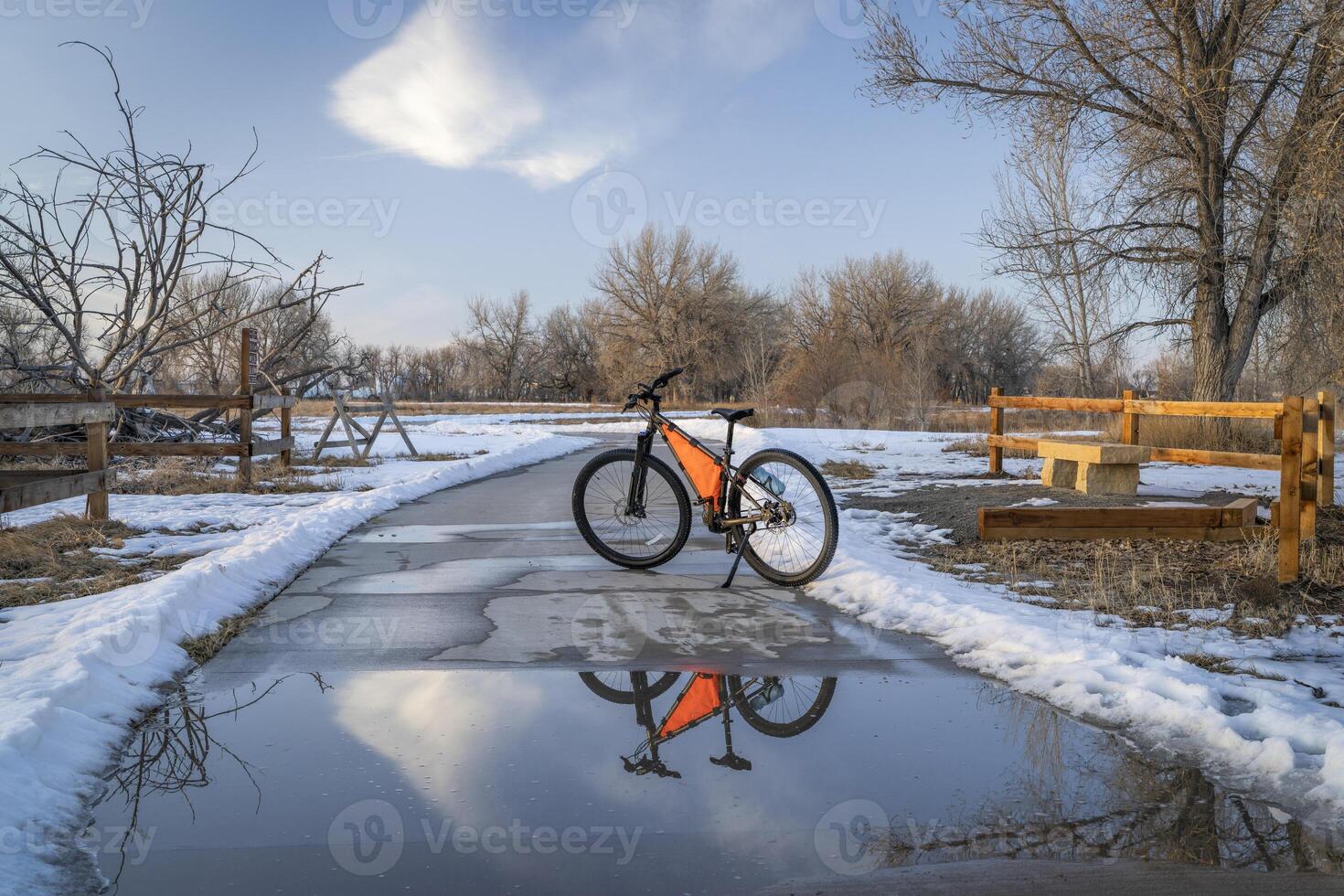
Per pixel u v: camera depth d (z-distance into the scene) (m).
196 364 24.84
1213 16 15.68
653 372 61.22
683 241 60.69
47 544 6.76
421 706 3.63
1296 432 5.54
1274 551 6.22
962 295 62.47
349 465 15.44
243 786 2.86
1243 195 15.62
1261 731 3.22
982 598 5.36
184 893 2.21
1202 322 16.31
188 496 10.56
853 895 2.20
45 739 3.03
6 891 2.19
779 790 2.82
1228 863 2.37
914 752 3.15
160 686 3.89
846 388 32.31
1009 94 16.95
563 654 4.39
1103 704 3.57
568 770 2.98
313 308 14.35
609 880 2.27
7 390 14.83
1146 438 16.27
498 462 16.05
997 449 12.46
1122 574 6.00
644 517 6.55
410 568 6.56
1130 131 16.25
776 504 5.91
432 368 86.56
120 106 12.23
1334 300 14.47
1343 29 12.84
